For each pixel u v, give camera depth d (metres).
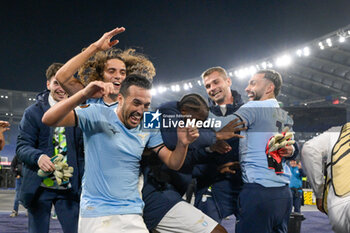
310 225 6.20
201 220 2.13
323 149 2.48
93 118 1.90
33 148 2.72
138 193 2.02
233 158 2.61
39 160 2.63
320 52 16.47
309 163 2.53
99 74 2.57
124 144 1.92
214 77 2.73
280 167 2.51
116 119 1.92
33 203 2.78
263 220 2.50
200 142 2.34
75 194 2.77
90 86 1.74
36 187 2.73
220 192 2.69
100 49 2.06
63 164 2.62
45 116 1.79
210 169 2.61
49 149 2.81
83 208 1.91
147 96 1.93
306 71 18.19
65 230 2.79
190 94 2.26
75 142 2.72
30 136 2.79
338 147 2.38
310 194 9.76
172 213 2.16
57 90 2.80
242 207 2.52
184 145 2.05
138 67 2.69
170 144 2.17
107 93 1.76
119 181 1.91
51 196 2.78
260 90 2.68
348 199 2.27
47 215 2.81
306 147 2.52
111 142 1.90
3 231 4.95
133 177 1.97
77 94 1.76
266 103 2.50
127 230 1.88
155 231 2.26
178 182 2.33
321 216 7.44
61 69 2.04
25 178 2.75
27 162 2.70
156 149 2.12
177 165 2.10
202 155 2.37
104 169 1.90
